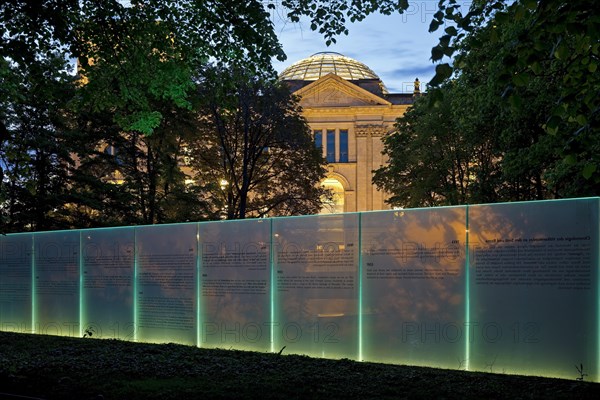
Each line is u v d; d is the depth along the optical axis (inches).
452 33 266.1
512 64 278.1
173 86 639.1
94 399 384.5
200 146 1470.2
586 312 426.0
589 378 420.8
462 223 478.9
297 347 548.4
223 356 535.8
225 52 610.9
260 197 1621.6
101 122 1186.6
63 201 1112.2
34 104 1087.0
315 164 1514.5
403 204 1387.8
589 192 628.4
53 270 723.4
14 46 514.6
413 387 402.9
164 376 450.0
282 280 560.7
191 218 1270.9
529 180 920.9
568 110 317.1
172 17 619.5
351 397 376.8
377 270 514.0
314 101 2876.5
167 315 631.2
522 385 402.6
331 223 539.2
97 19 579.8
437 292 486.6
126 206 1176.8
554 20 274.5
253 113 1418.6
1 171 446.3
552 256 440.5
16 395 402.3
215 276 600.4
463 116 895.7
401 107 2822.3
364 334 516.1
